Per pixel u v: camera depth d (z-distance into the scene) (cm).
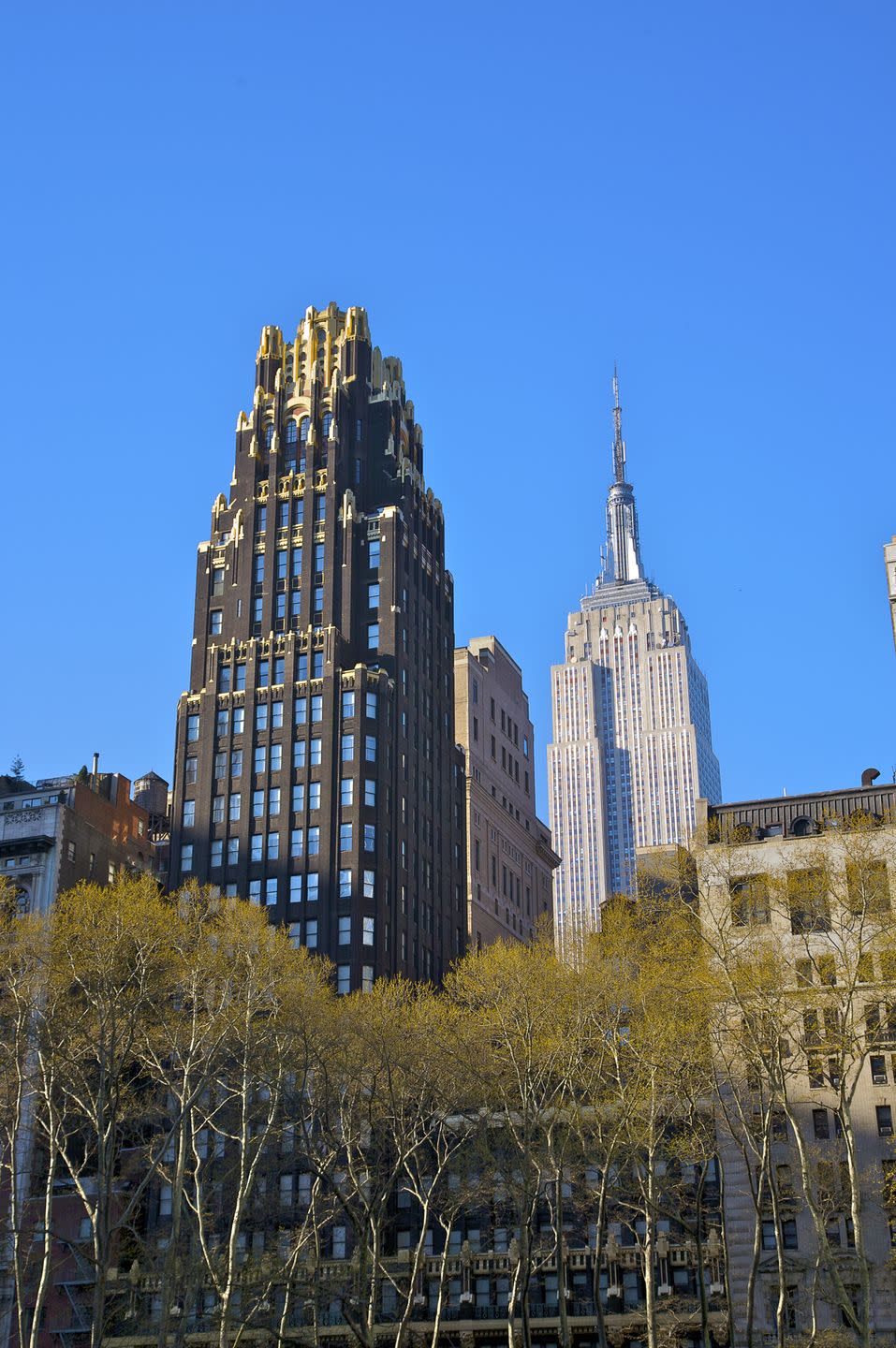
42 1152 12031
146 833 16512
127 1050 8506
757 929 8525
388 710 15525
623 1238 10819
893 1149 9650
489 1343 10425
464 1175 9144
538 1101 9125
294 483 16762
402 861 15225
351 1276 9769
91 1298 11256
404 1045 9200
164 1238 11094
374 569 16400
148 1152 9162
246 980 9288
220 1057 9369
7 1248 11300
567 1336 7875
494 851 18600
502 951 10225
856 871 8000
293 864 14762
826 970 7925
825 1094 9919
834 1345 8488
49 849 14450
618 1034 8669
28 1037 8825
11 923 10062
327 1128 8794
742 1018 8050
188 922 10169
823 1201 8825
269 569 16400
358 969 14175
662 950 8656
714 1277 9969
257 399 17388
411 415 18325
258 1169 9612
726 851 10112
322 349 17750
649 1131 8075
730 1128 8094
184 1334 8125
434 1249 11506
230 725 15588
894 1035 8869
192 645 16450
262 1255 9569
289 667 15625
